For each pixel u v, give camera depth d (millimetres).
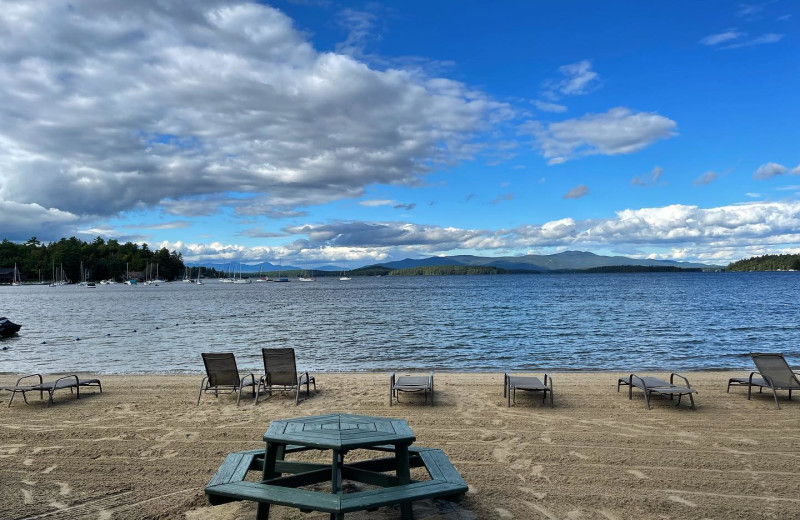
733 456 6434
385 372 14375
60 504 5086
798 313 35250
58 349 20625
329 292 94188
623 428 7746
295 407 9336
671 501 5094
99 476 5855
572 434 7426
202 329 28656
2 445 7078
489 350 19344
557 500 5133
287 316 37844
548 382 11570
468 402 9578
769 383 9422
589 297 60031
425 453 5293
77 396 10227
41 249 174250
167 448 6902
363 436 4562
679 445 6887
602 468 6027
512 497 5211
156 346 21469
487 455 6512
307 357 18078
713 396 10023
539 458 6395
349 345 21219
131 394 10586
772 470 5941
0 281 159500
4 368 16203
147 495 5305
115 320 35562
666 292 71438
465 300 57125
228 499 4441
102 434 7602
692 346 20047
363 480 4867
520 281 153000
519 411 8859
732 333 24156
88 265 176250
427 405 9375
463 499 5164
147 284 179625
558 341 21766
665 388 9125
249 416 8672
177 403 9719
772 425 7910
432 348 20031
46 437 7449
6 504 5086
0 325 24703
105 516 4816
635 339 22250
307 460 6281
